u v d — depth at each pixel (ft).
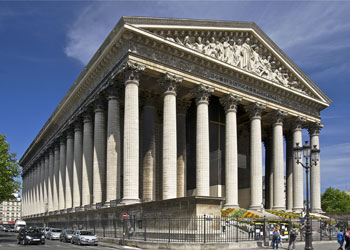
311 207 213.66
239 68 175.73
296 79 210.18
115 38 147.13
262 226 121.49
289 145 232.94
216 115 200.03
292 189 226.17
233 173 169.99
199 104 163.94
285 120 214.07
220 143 198.08
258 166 180.24
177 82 155.74
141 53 148.15
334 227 169.07
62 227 212.02
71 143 223.30
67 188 216.33
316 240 140.97
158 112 196.03
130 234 131.34
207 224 109.70
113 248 117.80
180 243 102.42
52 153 279.08
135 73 145.38
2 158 175.73
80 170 202.69
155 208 124.26
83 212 175.01
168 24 153.69
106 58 160.76
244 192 217.97
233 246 106.32
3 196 177.06
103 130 173.88
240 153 223.51
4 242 158.30
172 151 149.18
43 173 312.29
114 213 144.46
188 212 111.34
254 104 184.65
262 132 242.17
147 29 149.18
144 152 182.60
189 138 195.83
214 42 172.45
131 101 143.43
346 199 408.67
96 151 171.01
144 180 180.34
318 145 221.46
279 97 198.70
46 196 288.10
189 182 190.60
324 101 225.15
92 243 132.98
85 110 191.72
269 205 235.40
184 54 158.51
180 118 188.55
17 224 312.09
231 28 175.83
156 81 169.17
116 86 159.12
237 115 222.07
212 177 193.47
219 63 168.14
